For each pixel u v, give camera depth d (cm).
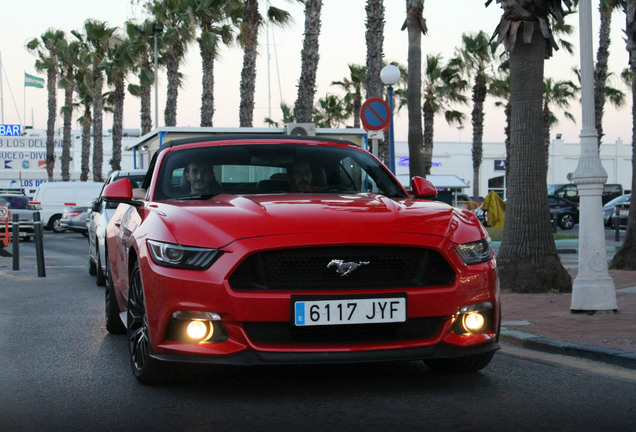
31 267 1517
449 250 440
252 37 2861
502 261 991
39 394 467
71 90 5291
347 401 439
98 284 1138
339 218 441
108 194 545
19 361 574
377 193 563
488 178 6600
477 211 3803
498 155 6588
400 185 579
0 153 7850
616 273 1191
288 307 417
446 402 435
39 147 7950
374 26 2217
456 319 439
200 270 424
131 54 4072
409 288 429
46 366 554
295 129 1719
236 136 611
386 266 433
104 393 464
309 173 564
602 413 410
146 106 4288
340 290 422
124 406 432
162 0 3644
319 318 418
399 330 430
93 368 543
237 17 3088
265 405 431
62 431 385
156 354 441
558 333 647
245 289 420
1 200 2534
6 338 680
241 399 445
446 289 434
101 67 4372
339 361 421
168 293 428
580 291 764
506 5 978
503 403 433
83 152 5216
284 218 440
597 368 534
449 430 378
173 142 607
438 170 6481
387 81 1270
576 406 426
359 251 428
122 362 565
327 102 5303
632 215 1249
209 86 3347
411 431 377
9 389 482
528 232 977
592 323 700
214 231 432
